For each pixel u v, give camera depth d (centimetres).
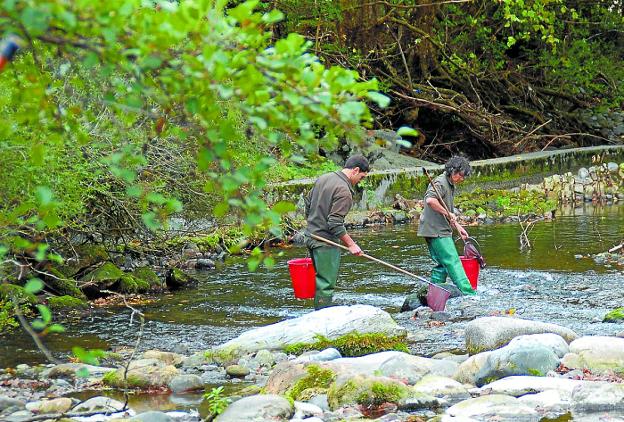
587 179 3581
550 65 4450
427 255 2233
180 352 1332
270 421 909
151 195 630
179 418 955
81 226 1694
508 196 3266
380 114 3972
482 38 4306
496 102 4416
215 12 559
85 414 966
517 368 1077
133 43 538
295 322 1320
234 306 1675
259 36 562
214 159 631
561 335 1255
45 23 492
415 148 4075
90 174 1397
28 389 1120
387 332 1313
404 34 4106
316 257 1499
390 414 928
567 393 988
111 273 1784
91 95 859
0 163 1077
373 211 3038
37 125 677
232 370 1173
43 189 602
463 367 1108
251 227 623
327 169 2883
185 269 2100
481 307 1585
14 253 1402
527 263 2080
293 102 546
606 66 4747
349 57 3634
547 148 4281
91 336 1443
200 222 2127
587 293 1703
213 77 544
